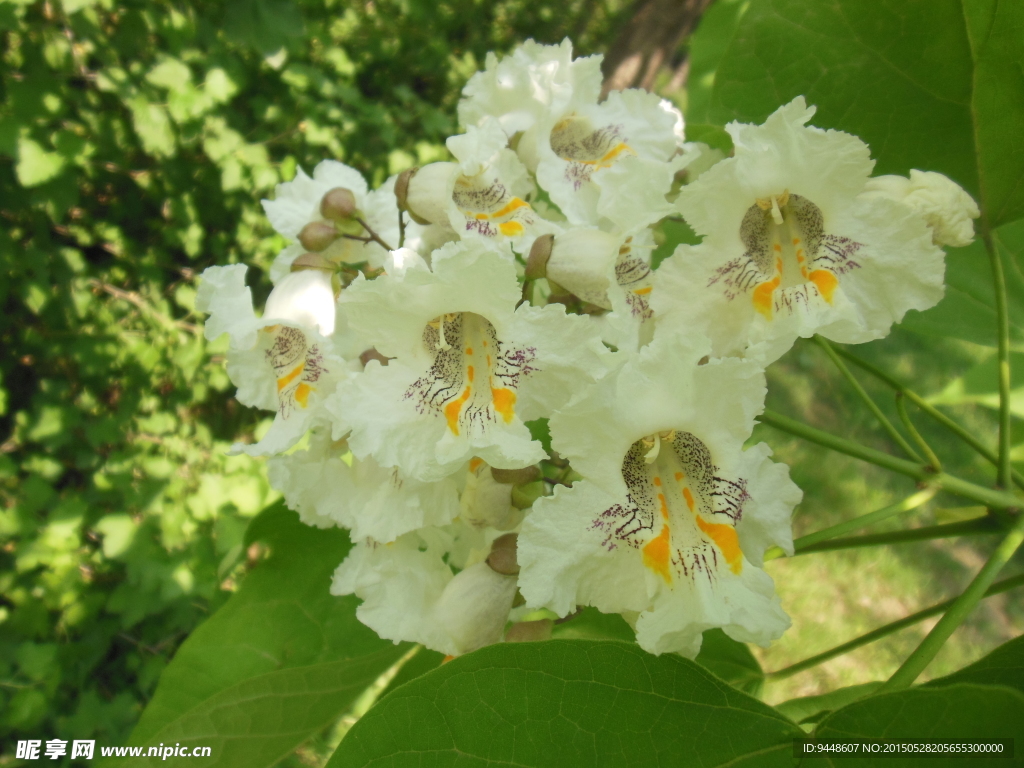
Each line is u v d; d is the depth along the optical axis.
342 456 0.16
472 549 0.14
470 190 0.14
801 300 0.12
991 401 0.23
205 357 0.42
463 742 0.10
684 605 0.10
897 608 0.44
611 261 0.12
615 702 0.10
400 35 0.57
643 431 0.11
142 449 0.38
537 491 0.13
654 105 0.16
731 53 0.17
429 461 0.11
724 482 0.11
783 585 0.44
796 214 0.13
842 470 0.50
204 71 0.39
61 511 0.35
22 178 0.33
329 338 0.13
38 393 0.38
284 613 0.18
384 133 0.48
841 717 0.10
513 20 0.76
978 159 0.15
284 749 0.16
